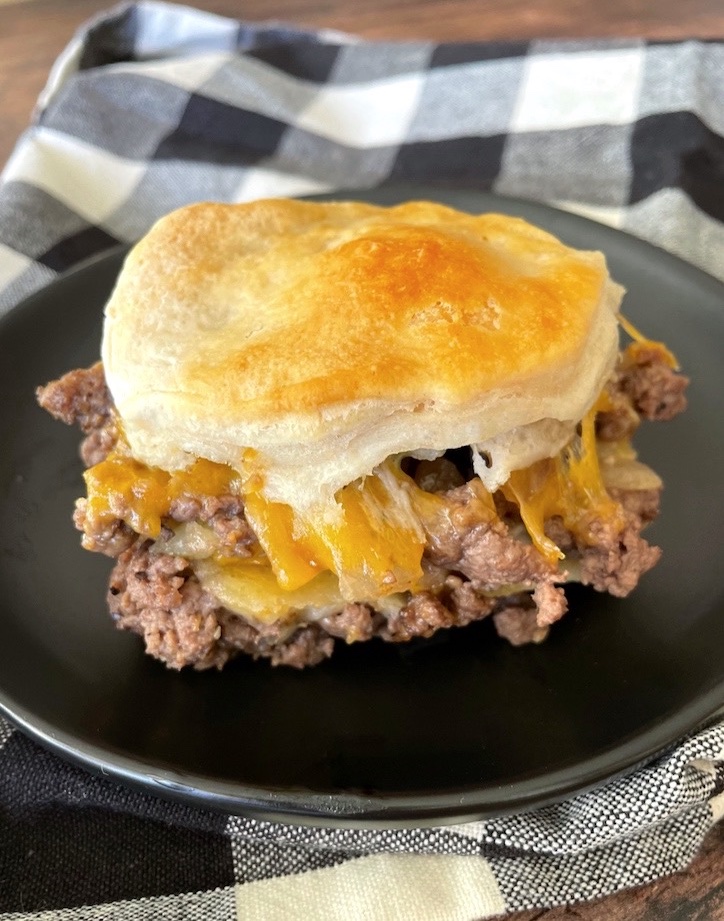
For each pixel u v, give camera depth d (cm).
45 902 14
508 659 16
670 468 19
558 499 16
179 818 15
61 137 29
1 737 16
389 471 15
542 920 14
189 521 16
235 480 16
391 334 15
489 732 15
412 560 15
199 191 29
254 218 18
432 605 16
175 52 34
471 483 15
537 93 30
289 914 14
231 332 16
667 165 26
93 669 16
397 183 28
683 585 17
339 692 16
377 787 14
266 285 16
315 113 31
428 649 16
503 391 15
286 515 15
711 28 34
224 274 17
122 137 30
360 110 31
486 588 16
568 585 17
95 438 17
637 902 14
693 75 29
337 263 16
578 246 23
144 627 16
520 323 15
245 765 15
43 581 17
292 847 15
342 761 15
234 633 16
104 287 22
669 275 22
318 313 15
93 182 28
